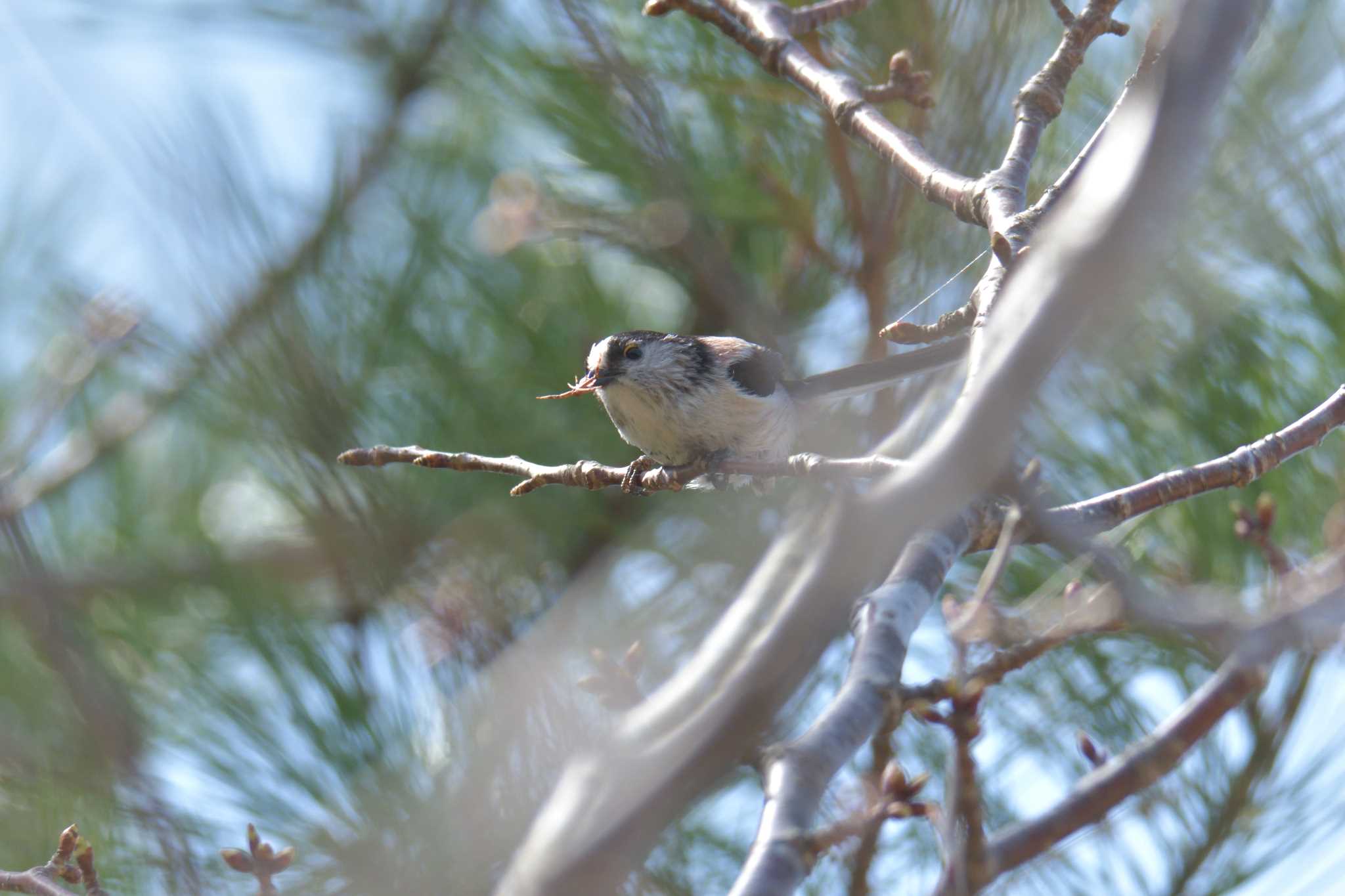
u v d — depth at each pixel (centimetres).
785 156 781
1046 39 679
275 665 642
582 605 743
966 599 694
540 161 816
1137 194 225
